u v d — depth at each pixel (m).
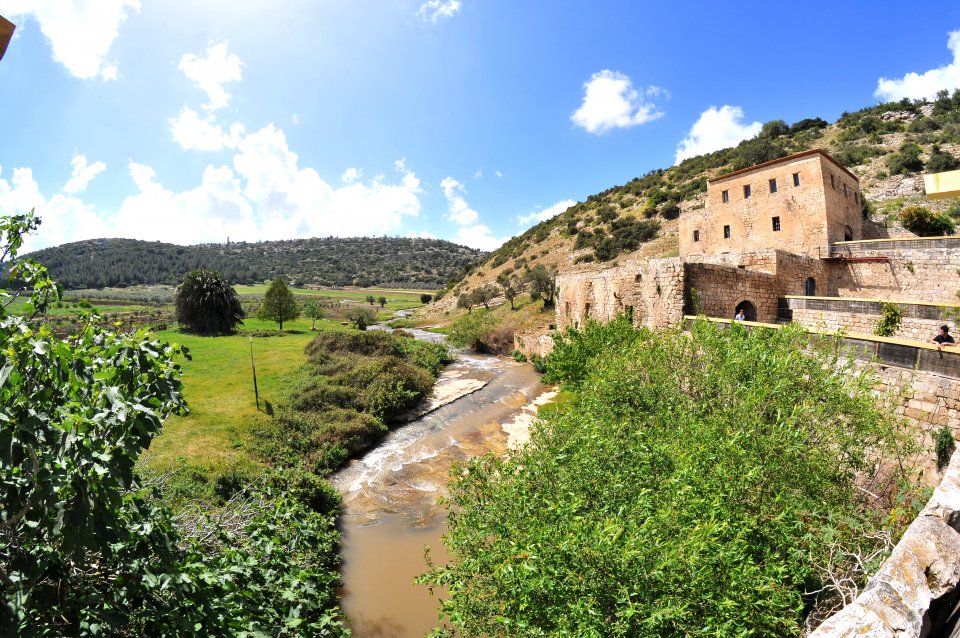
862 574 5.51
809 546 5.86
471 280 94.56
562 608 4.76
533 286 58.59
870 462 8.14
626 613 4.20
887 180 49.06
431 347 40.56
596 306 26.95
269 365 31.70
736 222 32.00
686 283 18.89
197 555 4.51
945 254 22.20
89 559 3.83
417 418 24.27
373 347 34.34
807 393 8.28
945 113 64.69
